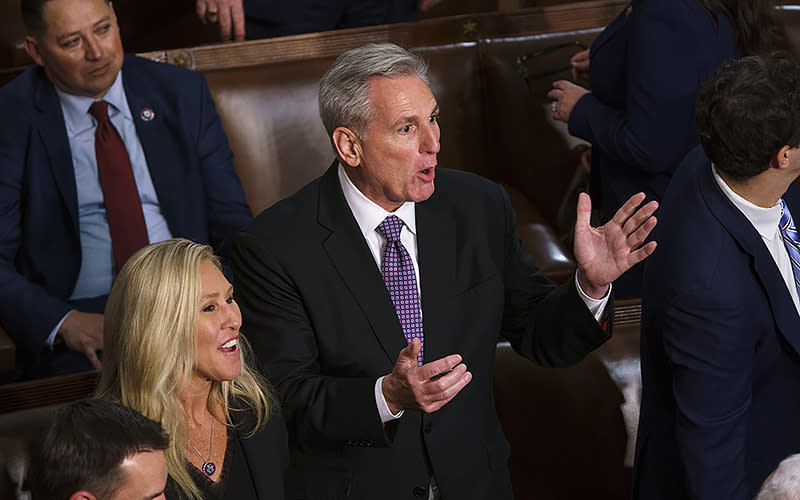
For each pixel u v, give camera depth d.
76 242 10.36
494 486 6.96
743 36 8.97
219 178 10.77
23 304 9.69
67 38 9.58
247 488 6.35
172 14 15.88
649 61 8.89
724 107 6.23
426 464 6.73
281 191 12.40
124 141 10.50
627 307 8.43
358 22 14.46
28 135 10.18
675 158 9.17
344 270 6.65
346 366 6.68
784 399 6.91
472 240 6.91
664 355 6.83
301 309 6.68
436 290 6.74
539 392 8.38
